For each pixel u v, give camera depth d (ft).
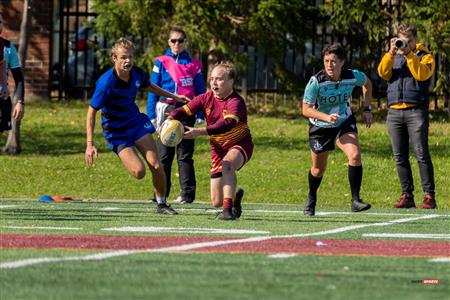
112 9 190.39
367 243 67.36
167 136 86.38
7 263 52.31
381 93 204.54
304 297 41.96
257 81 211.41
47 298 41.45
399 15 194.18
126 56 87.86
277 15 189.26
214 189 89.86
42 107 203.21
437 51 189.37
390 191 142.61
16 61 104.99
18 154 166.81
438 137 177.99
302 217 97.76
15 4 206.90
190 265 52.49
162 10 188.55
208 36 188.65
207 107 87.10
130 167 90.07
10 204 117.08
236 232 75.46
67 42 209.26
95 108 88.94
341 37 201.98
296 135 180.86
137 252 58.54
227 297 41.70
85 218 90.22
